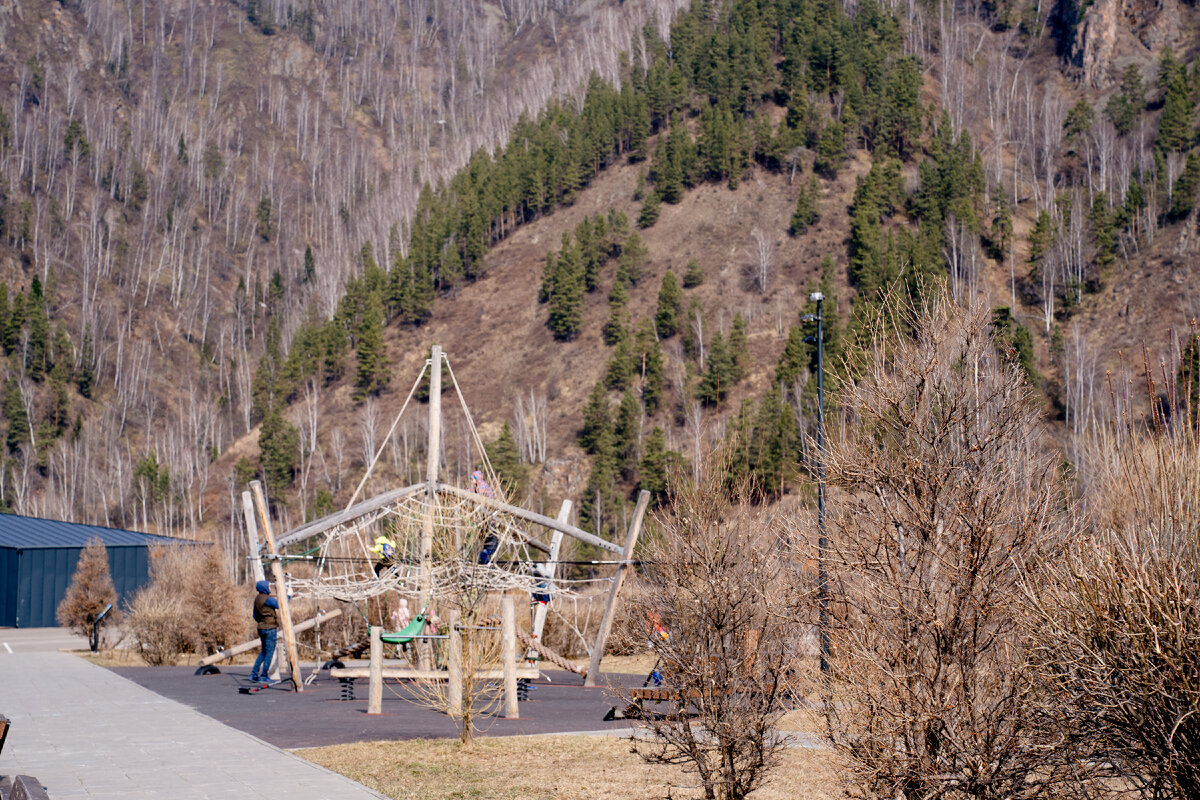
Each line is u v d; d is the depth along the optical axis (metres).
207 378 179.50
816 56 178.62
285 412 140.00
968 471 6.82
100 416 157.25
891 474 6.99
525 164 174.12
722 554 8.62
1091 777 5.88
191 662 23.91
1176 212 130.12
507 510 19.66
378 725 13.38
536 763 10.60
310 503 114.31
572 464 111.25
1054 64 198.50
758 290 133.75
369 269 159.00
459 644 12.87
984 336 7.21
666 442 110.12
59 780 9.23
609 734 12.59
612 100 182.38
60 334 164.50
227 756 10.63
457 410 128.25
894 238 134.25
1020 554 6.43
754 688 8.49
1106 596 5.21
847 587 7.11
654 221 153.38
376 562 21.08
